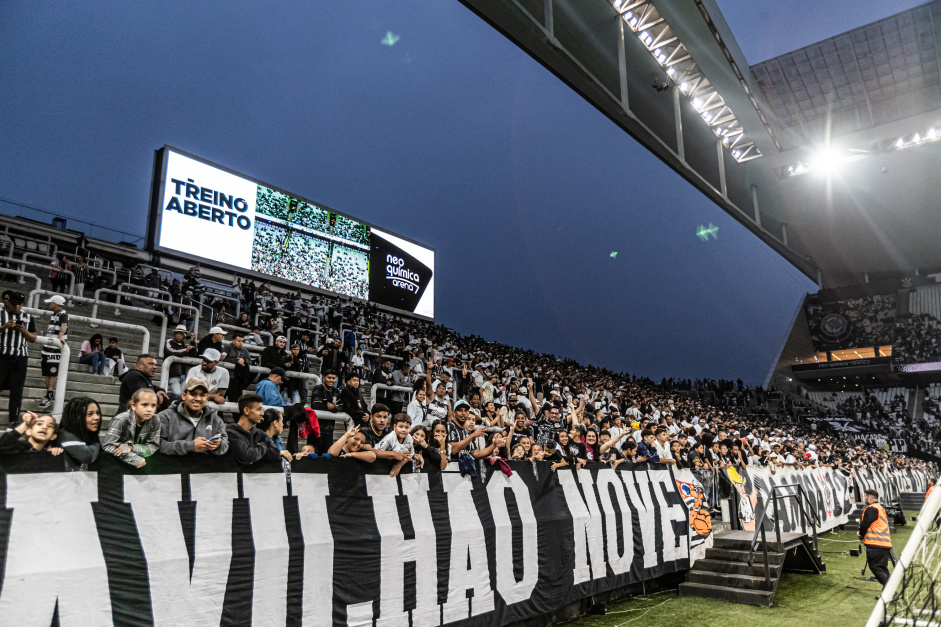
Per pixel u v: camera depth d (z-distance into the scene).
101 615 3.58
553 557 7.34
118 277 16.31
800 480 15.30
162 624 3.85
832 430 40.62
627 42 22.05
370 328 21.19
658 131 28.34
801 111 30.08
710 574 9.52
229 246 23.62
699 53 22.52
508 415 13.13
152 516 3.99
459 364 19.81
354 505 5.30
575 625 7.49
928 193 35.09
